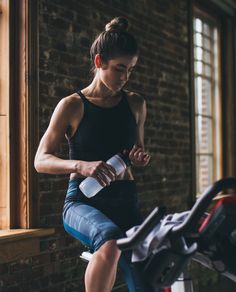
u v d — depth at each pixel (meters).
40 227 3.34
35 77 3.30
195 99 5.79
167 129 4.88
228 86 6.40
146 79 4.54
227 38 6.42
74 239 3.64
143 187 4.44
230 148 6.37
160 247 1.52
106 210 2.12
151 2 4.67
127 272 1.88
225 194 5.98
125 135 2.23
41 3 3.35
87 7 3.81
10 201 3.24
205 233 1.50
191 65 5.39
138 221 2.18
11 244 3.07
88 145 2.18
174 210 4.98
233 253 1.51
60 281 3.52
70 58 3.62
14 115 3.27
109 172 1.91
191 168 5.35
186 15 5.36
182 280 1.82
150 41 4.64
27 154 3.25
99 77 2.21
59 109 2.18
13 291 3.12
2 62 3.26
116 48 2.04
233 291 5.30
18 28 3.28
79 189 2.15
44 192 3.37
